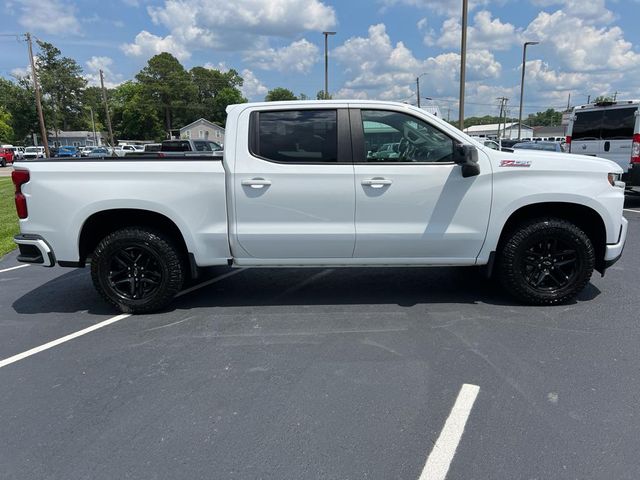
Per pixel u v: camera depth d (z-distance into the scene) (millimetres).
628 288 5125
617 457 2482
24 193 4363
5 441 2730
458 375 3344
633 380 3227
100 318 4590
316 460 2516
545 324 4191
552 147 18203
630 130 10047
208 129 86125
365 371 3436
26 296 5324
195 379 3375
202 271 6012
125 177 4301
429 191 4293
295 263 4488
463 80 16266
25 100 77875
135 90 99188
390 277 5703
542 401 3000
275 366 3543
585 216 4598
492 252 4457
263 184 4250
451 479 2359
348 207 4305
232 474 2430
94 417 2943
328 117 4277
